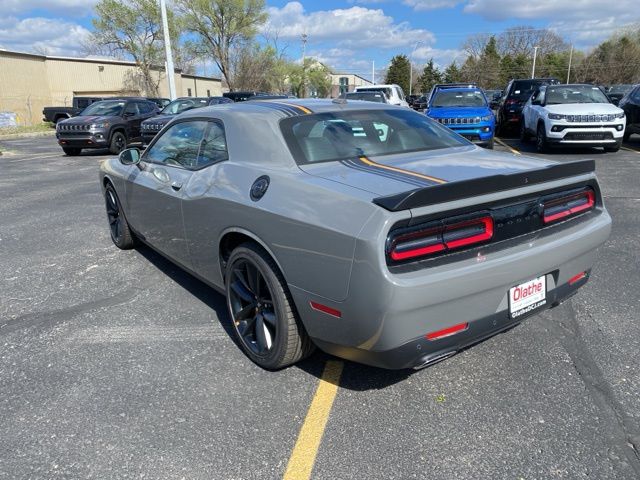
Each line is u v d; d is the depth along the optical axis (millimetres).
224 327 3795
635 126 14328
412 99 36688
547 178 2799
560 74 88625
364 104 3957
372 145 3375
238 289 3295
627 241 5562
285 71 63562
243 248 3113
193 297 4352
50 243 6055
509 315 2734
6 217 7480
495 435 2572
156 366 3277
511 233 2705
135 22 41719
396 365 2525
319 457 2455
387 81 90500
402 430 2629
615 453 2430
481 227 2584
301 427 2666
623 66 80625
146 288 4570
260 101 3926
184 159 4008
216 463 2432
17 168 13523
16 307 4227
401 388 2984
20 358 3410
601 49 84938
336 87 85688
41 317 4027
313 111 3516
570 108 12469
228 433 2635
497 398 2863
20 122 36000
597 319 3746
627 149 13500
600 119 12125
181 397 2945
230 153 3469
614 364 3158
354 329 2479
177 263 4285
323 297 2578
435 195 2354
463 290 2455
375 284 2316
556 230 2936
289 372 3176
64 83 40469
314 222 2566
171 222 4023
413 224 2383
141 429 2678
